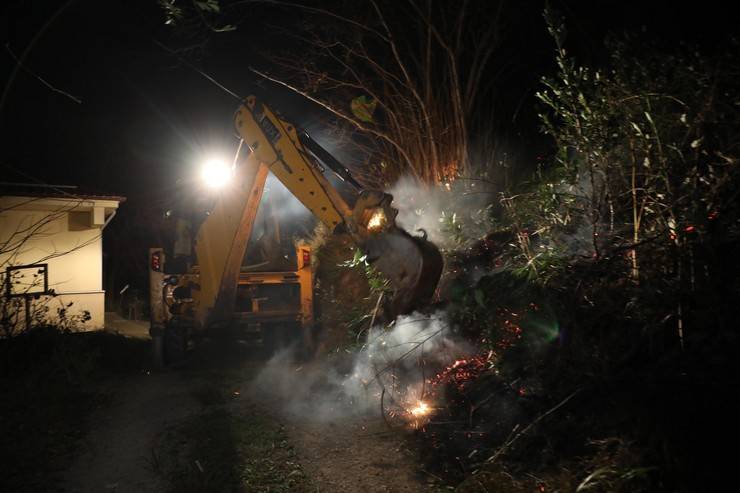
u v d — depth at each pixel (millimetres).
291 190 6504
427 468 4559
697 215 3904
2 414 6172
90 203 13867
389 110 9047
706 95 4316
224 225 8078
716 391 3467
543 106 8930
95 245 14273
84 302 13984
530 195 5684
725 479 3027
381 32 9586
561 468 3695
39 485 4668
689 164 4242
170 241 9445
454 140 8711
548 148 8453
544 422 4152
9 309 9555
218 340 10477
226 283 8242
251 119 6961
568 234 5168
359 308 7852
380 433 5336
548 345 4621
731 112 4262
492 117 9219
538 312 4730
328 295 9406
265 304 9352
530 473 3855
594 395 4043
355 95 10086
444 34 9172
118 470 4973
